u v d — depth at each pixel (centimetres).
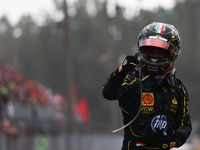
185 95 1280
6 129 3725
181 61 17150
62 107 5994
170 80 1243
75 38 17650
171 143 1227
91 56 16738
